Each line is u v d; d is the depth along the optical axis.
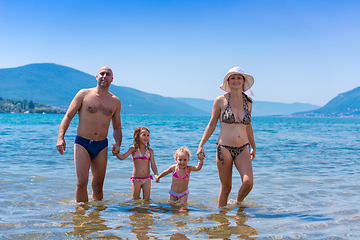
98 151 6.24
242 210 5.49
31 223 4.46
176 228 4.37
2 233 4.00
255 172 9.48
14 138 20.44
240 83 5.92
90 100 6.14
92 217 4.86
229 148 5.79
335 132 34.88
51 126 40.12
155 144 17.56
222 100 5.98
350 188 7.23
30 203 5.69
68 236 3.93
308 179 8.39
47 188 7.02
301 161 11.76
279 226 4.49
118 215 5.05
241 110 5.88
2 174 8.50
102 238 3.88
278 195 6.62
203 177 8.82
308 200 6.17
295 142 20.20
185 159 6.34
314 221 4.74
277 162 11.52
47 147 15.33
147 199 6.44
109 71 6.23
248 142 5.95
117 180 8.28
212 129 6.10
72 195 6.47
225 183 5.86
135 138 6.66
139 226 4.43
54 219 4.70
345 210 5.36
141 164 6.64
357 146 17.66
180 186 6.33
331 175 8.97
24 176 8.31
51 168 9.70
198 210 5.50
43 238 3.84
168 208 5.65
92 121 6.12
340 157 12.91
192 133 27.98
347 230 4.29
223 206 5.79
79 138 6.11
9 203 5.62
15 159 11.38
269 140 21.84
